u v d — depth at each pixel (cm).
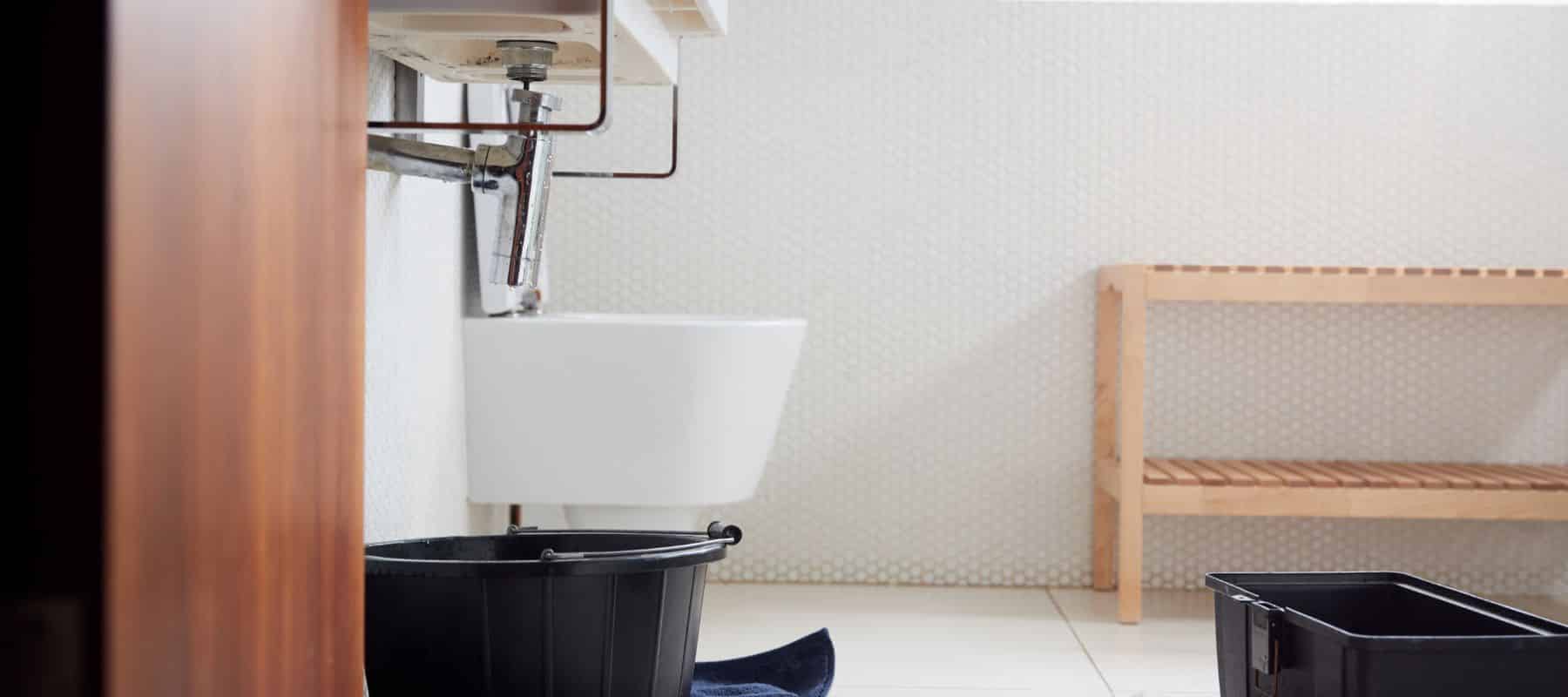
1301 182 319
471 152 153
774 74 319
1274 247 320
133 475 62
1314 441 321
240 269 75
